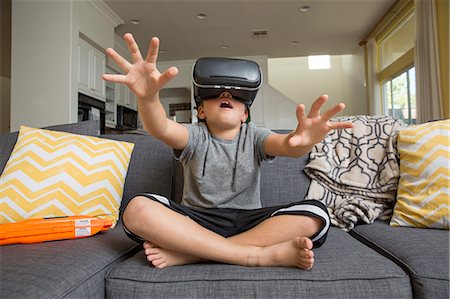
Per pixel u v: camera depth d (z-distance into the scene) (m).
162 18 4.14
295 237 0.80
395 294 0.66
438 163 1.06
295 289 0.66
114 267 0.75
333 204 1.24
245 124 1.07
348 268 0.70
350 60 6.01
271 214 0.88
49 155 1.12
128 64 0.74
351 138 1.34
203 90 0.96
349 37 4.98
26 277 0.60
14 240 0.83
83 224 0.93
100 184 1.14
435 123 1.18
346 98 6.43
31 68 3.16
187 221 0.78
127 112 4.90
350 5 3.93
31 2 3.19
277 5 3.88
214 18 4.18
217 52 5.40
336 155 1.32
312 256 0.69
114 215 1.17
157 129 0.84
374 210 1.16
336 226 1.17
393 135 1.27
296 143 0.81
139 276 0.70
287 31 4.66
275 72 6.93
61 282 0.62
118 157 1.23
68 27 3.12
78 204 1.08
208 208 0.98
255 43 5.07
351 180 1.24
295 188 1.28
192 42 4.96
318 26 4.52
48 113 3.10
